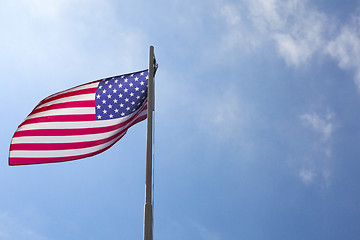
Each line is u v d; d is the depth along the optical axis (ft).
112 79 48.44
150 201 33.73
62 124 46.16
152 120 39.24
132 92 47.55
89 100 47.19
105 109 46.80
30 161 44.65
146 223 32.37
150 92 41.37
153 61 43.83
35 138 45.42
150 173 35.42
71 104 47.03
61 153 45.21
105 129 46.14
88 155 45.09
